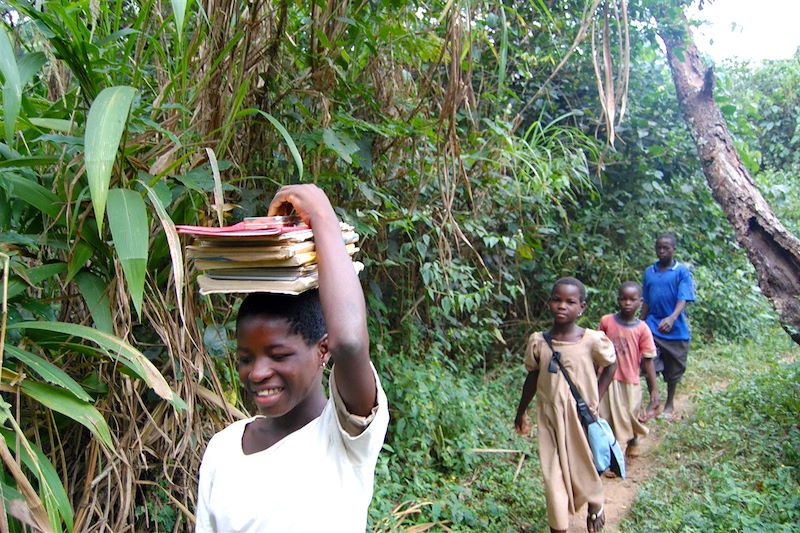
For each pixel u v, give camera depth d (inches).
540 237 215.5
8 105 60.4
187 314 80.9
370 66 125.4
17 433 58.9
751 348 254.1
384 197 126.0
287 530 46.1
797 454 150.5
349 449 45.9
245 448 51.5
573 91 251.4
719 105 277.1
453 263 167.6
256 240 44.5
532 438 175.3
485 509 134.4
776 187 319.0
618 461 125.3
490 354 230.5
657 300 199.3
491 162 158.7
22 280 69.1
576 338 129.2
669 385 197.0
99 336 65.2
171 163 80.1
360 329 42.2
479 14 156.6
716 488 142.6
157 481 85.0
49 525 55.9
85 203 73.5
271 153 107.6
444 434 157.4
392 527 117.7
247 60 97.1
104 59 72.9
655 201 266.1
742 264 302.7
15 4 67.9
